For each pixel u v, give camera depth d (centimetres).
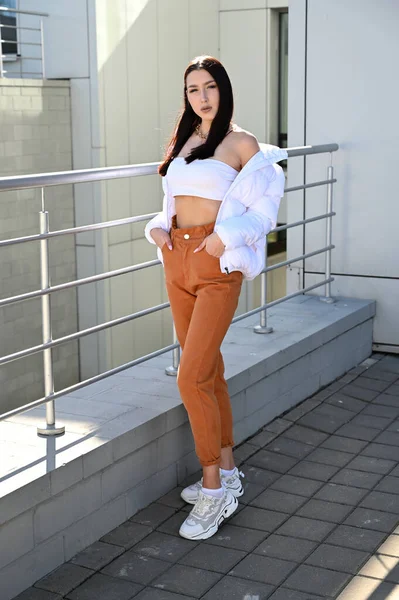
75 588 284
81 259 1063
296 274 581
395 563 296
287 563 299
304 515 335
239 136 302
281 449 401
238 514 337
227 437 342
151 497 343
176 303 318
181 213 310
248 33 1108
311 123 564
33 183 300
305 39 558
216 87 297
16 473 282
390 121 541
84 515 305
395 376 509
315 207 570
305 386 464
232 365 407
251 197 302
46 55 1033
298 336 460
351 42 544
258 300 1198
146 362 415
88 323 1079
